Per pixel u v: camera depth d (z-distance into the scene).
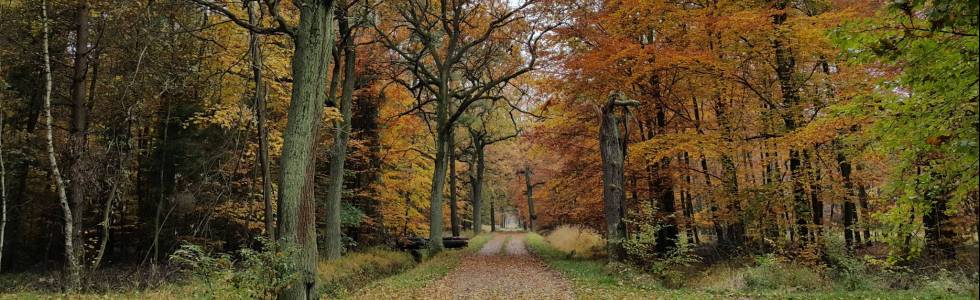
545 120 22.53
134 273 13.99
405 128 26.61
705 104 19.72
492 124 35.00
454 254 22.50
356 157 24.34
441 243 23.19
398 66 23.56
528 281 14.08
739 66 14.74
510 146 45.00
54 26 14.95
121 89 15.76
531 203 50.12
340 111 17.30
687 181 18.55
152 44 14.34
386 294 11.49
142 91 15.72
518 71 22.39
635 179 19.38
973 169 6.25
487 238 37.97
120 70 16.56
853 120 11.39
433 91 23.89
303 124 9.05
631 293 11.20
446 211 42.97
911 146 7.24
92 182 14.12
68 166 14.23
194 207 17.88
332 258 16.27
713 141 14.46
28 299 9.45
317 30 9.35
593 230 23.62
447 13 24.55
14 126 18.41
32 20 14.38
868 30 6.11
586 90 16.64
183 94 18.03
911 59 5.87
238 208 18.88
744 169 18.09
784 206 14.84
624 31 16.09
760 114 15.24
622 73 15.65
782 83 14.79
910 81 6.13
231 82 16.86
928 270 12.61
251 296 7.36
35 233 20.33
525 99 27.55
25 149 17.03
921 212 7.18
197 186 17.88
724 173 16.53
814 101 14.45
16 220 18.59
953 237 13.12
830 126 11.91
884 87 6.94
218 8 9.59
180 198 17.20
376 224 25.45
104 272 14.72
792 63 15.16
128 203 20.80
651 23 15.38
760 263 13.30
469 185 51.88
